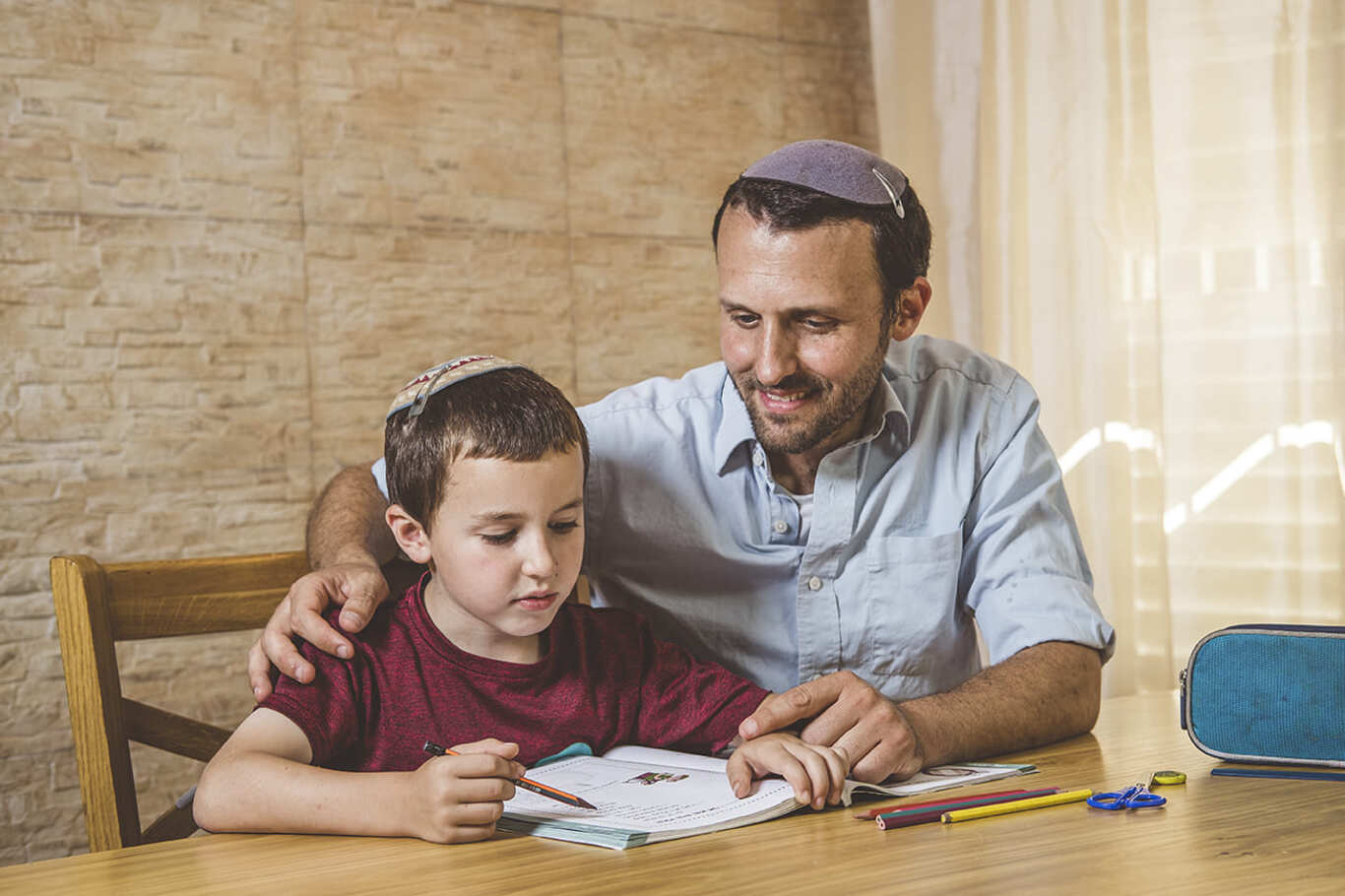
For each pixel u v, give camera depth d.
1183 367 2.25
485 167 2.35
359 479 1.31
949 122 2.46
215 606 1.27
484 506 0.98
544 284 2.40
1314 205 2.14
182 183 2.11
